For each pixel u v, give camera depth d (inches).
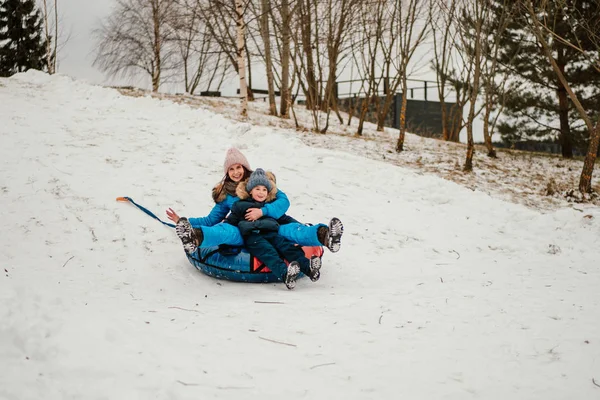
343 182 401.1
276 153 446.3
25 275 202.7
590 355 147.4
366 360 144.6
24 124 445.1
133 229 268.1
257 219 225.5
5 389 121.7
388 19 821.9
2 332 144.9
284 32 777.6
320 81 807.1
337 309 188.2
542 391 128.1
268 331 163.3
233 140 463.2
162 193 323.0
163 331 157.9
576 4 705.0
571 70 774.5
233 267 224.5
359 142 645.3
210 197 328.5
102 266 224.8
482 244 315.6
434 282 234.1
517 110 829.2
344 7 750.5
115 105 559.2
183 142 447.2
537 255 296.7
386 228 326.0
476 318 179.8
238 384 128.6
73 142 407.5
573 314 184.2
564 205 471.8
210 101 822.5
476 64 550.9
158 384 126.6
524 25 695.7
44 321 154.2
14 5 1403.8
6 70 1412.4
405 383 132.0
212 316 175.6
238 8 692.7
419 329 168.9
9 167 329.4
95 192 307.7
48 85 625.0
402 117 621.6
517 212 368.8
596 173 661.3
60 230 256.1
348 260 268.5
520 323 174.7
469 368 140.5
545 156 803.4
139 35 1172.5
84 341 144.0
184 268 236.2
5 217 262.2
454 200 390.6
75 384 125.5
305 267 218.7
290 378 132.6
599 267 267.3
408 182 412.8
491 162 633.6
